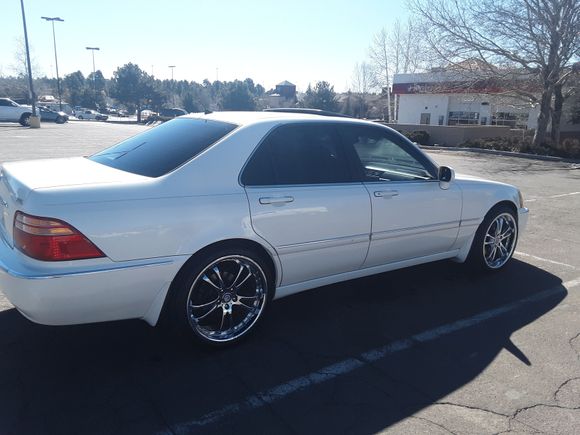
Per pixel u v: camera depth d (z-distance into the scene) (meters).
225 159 3.40
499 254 5.31
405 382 3.17
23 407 2.78
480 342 3.73
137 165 3.46
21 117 34.94
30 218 2.80
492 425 2.76
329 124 4.00
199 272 3.25
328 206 3.76
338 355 3.48
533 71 21.50
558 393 3.09
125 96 74.06
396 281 4.98
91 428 2.63
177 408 2.83
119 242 2.94
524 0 20.23
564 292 4.80
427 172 4.59
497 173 15.28
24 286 2.76
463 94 26.05
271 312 4.16
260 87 136.75
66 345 3.47
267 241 3.49
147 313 3.19
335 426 2.72
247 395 2.98
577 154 20.36
